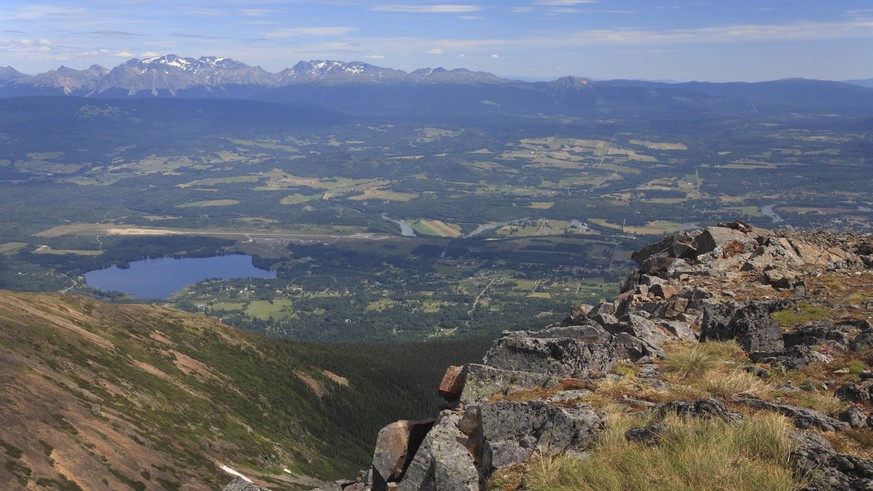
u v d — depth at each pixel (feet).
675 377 47.52
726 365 50.01
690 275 86.79
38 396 377.91
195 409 505.66
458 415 43.11
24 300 579.89
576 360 48.47
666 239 108.37
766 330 54.70
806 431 34.83
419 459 36.94
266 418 588.91
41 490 294.25
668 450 33.04
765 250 92.27
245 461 460.96
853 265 89.81
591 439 35.50
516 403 38.88
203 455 422.00
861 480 28.89
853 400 40.29
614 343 54.70
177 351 635.25
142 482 346.95
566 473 32.60
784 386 44.29
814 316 62.03
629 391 43.60
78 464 329.93
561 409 37.65
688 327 63.00
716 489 29.94
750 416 36.29
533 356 48.80
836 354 49.44
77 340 515.50
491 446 36.19
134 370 520.42
